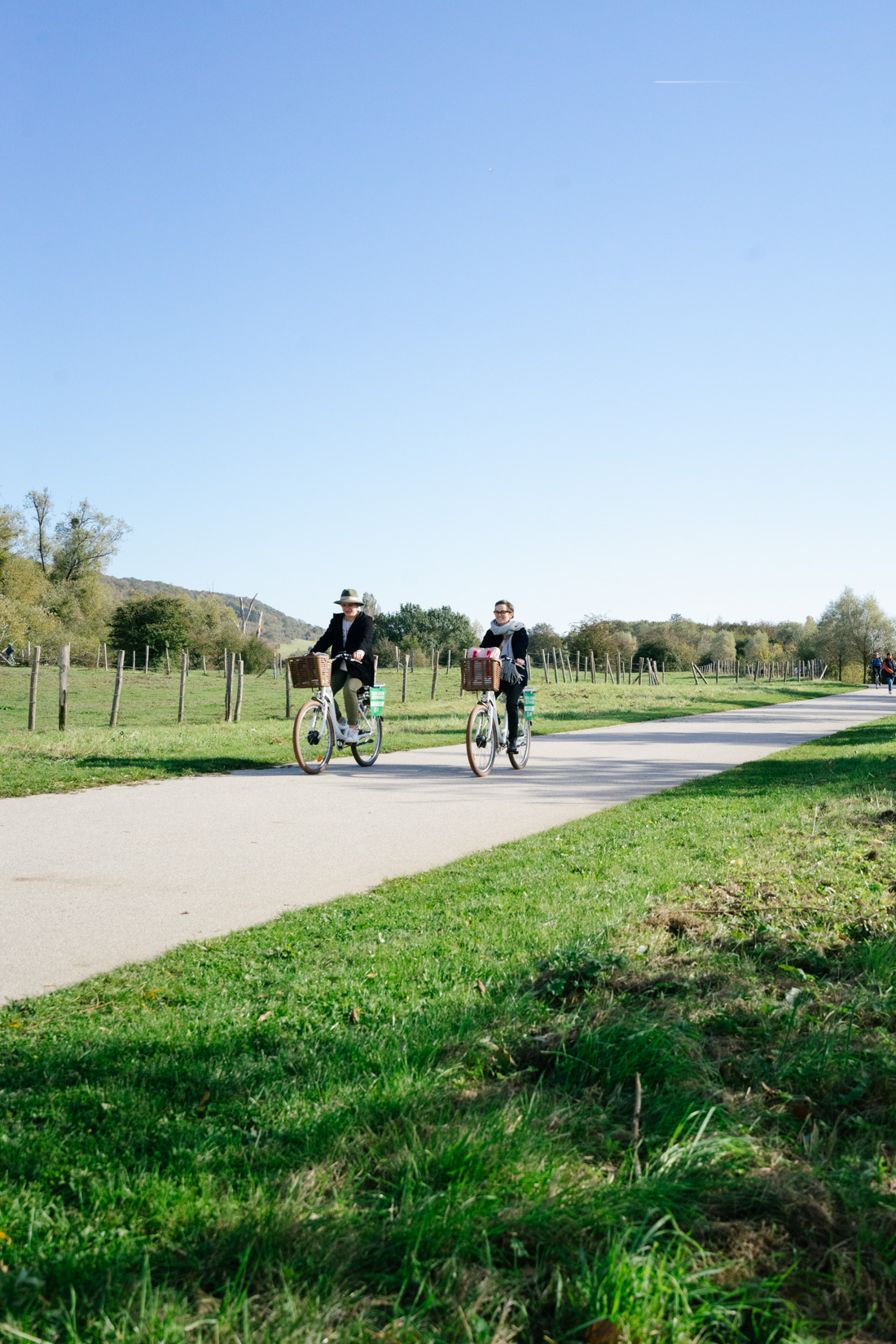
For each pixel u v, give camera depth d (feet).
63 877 19.66
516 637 41.37
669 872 19.80
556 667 174.19
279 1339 6.10
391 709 86.38
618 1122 9.18
